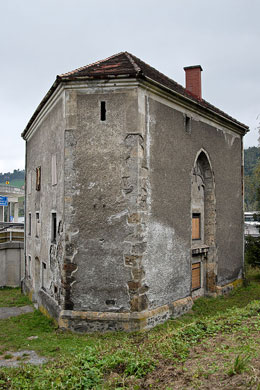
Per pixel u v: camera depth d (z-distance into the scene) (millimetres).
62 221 10359
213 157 14266
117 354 6926
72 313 9891
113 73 9898
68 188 10242
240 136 16984
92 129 10211
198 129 13141
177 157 11797
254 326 7820
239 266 16484
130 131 10008
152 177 10531
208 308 12227
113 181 10047
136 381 5766
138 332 9344
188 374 5637
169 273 11156
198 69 16031
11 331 10219
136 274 9758
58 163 11078
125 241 9891
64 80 10109
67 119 10320
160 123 10961
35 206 14820
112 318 9609
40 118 13750
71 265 10078
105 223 10016
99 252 9992
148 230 10258
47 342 9039
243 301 13383
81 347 8430
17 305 13938
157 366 6215
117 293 9828
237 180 16562
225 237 15148
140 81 9930
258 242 19109
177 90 12156
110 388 5695
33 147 15664
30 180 16234
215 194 14367
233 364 5664
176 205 11688
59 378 6156
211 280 13992
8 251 19000
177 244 11656
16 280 18969
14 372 6848
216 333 7664
